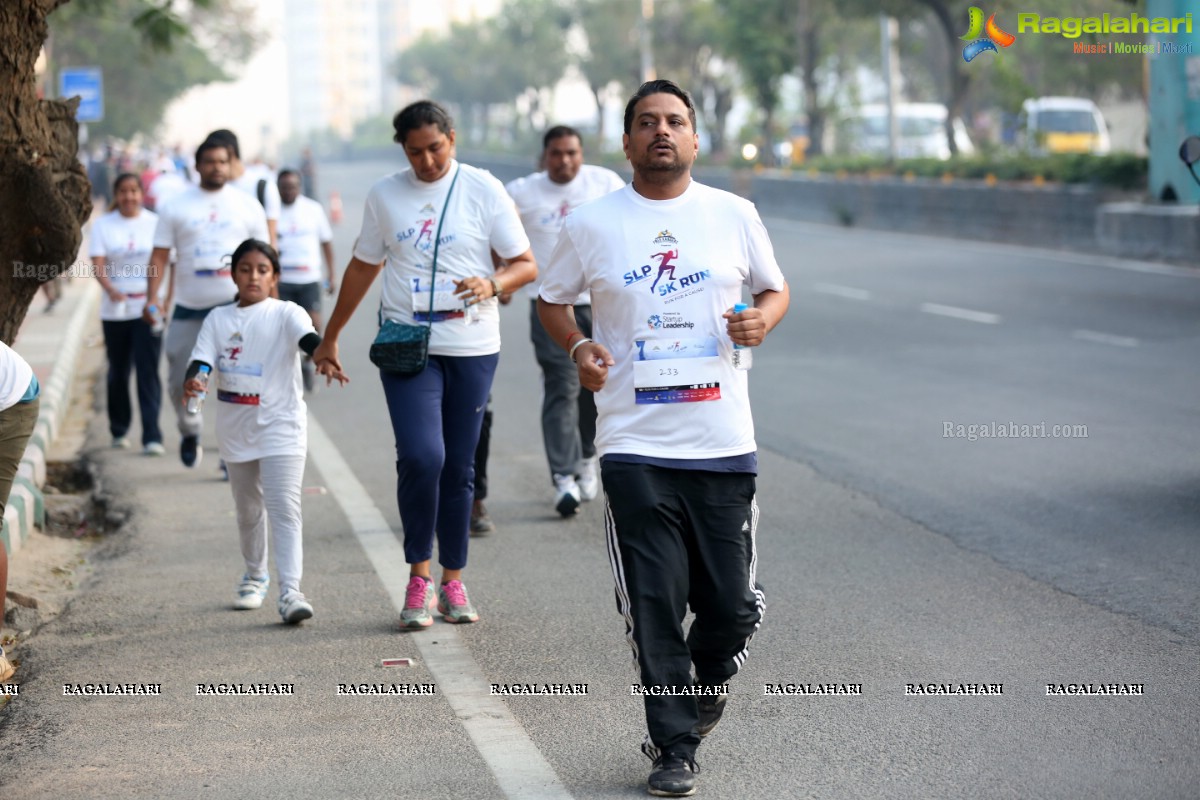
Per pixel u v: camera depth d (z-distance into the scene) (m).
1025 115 43.28
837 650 8.45
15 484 12.16
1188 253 30.34
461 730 7.32
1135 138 60.28
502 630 9.02
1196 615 8.91
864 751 6.91
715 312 6.55
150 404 15.12
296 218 17.39
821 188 48.16
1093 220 34.31
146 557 11.09
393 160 147.12
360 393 18.58
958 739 7.03
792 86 81.06
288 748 7.13
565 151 12.21
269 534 11.89
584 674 8.14
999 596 9.45
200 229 13.04
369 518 12.05
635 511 6.50
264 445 9.22
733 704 7.60
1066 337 21.36
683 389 6.50
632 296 6.55
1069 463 13.35
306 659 8.52
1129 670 7.95
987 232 38.56
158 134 104.06
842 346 21.34
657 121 6.53
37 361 20.67
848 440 14.71
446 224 9.16
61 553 11.37
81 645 8.92
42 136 9.79
